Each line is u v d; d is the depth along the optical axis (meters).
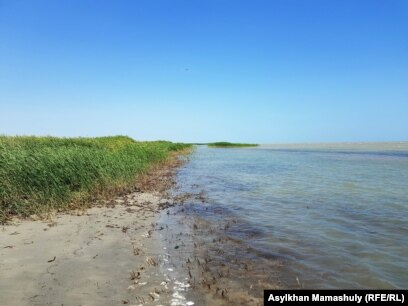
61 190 13.16
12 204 11.76
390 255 7.89
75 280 6.22
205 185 20.03
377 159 41.94
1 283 5.99
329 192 16.83
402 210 12.61
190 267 7.10
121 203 14.03
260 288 6.14
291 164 35.69
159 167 30.89
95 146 27.36
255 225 10.62
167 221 11.16
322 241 8.96
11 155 13.41
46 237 8.91
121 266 7.02
